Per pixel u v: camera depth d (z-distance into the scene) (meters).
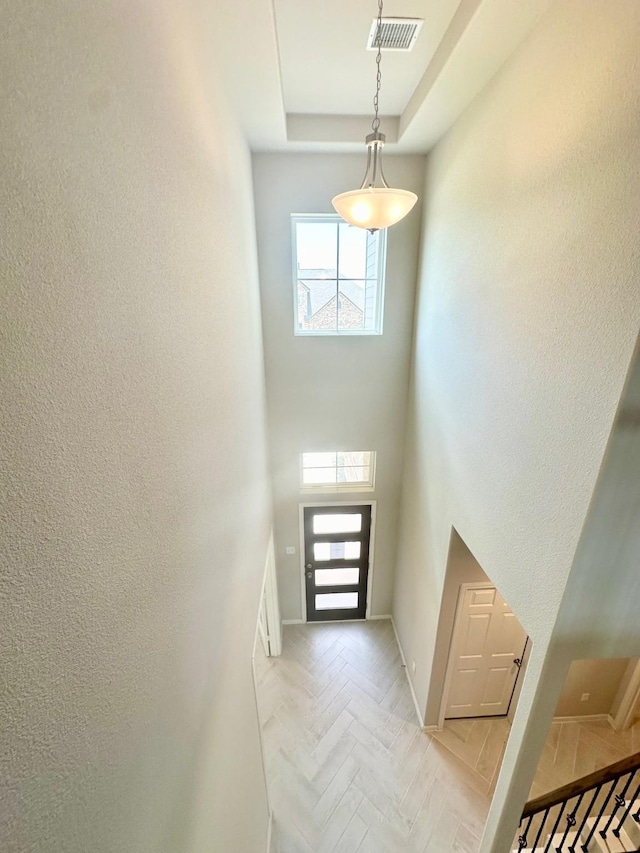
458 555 2.94
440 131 2.79
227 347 2.00
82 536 0.68
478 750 3.39
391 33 2.07
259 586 2.87
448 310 2.80
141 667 0.90
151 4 1.06
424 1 1.84
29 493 0.54
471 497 2.43
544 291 1.66
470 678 3.48
